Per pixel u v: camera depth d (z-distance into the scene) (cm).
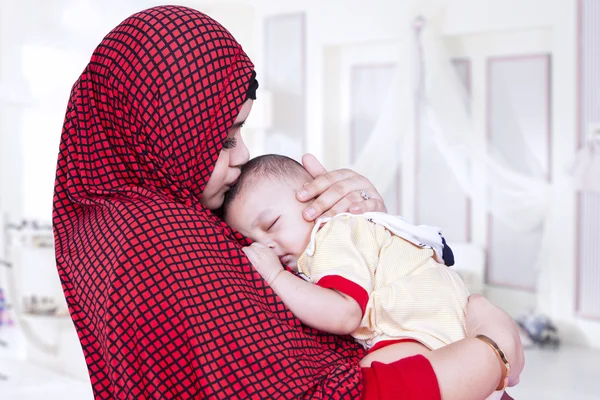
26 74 600
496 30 605
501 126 620
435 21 598
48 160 703
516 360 116
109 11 610
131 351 105
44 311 518
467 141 592
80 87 120
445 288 129
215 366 102
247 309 107
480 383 108
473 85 630
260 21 712
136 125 116
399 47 634
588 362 513
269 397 102
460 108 590
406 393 103
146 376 104
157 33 117
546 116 602
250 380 103
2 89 596
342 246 128
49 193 703
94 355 118
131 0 619
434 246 142
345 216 135
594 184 560
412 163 620
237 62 122
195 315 104
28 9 598
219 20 715
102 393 118
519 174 591
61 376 496
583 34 579
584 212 582
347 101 680
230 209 142
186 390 105
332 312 117
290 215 138
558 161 592
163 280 105
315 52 684
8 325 690
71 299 119
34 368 519
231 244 113
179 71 116
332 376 105
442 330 124
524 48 609
